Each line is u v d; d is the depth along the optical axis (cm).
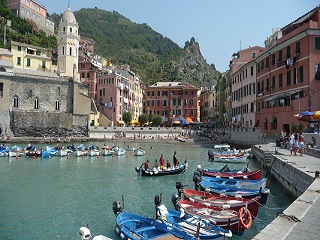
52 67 9675
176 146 6931
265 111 5347
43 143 6650
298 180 2005
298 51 4331
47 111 7750
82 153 4819
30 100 7538
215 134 8244
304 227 1034
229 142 6794
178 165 3381
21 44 8506
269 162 3106
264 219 1769
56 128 7619
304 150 3111
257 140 5491
